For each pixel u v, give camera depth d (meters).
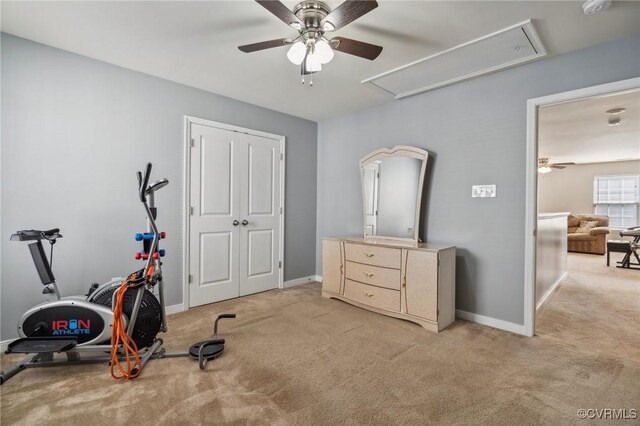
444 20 2.02
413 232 3.26
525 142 2.57
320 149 4.47
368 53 2.00
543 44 2.27
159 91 2.98
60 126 2.46
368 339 2.48
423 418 1.54
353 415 1.56
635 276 4.76
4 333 2.26
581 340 2.46
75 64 2.53
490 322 2.78
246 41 2.32
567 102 2.43
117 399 1.68
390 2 1.84
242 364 2.07
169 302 3.07
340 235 4.19
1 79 2.22
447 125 3.08
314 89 3.23
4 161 2.25
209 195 3.35
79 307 1.98
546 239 3.43
